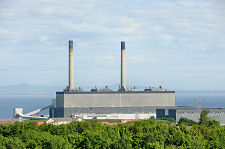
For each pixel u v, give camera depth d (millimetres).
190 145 168000
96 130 189375
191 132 183125
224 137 182625
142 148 167375
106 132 178500
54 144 163375
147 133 173625
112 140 172875
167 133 176000
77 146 171000
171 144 170625
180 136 171375
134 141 170000
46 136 169875
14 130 192625
